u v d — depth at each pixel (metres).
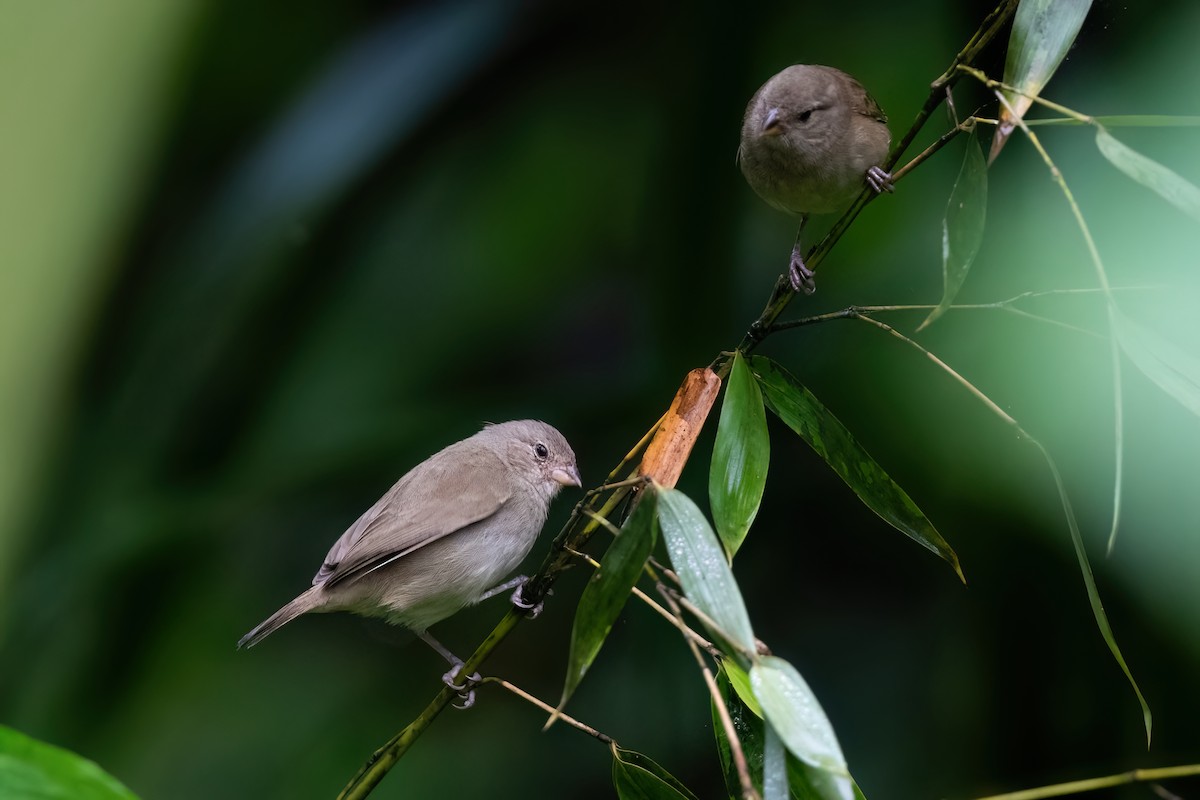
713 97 10.01
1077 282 7.03
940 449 8.59
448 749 11.28
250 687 11.45
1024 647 8.77
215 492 11.03
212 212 11.27
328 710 11.46
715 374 5.80
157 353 11.09
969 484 8.49
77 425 10.54
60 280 7.87
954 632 9.57
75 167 7.82
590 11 11.48
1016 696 8.93
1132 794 8.41
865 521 10.62
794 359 9.79
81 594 10.71
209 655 11.44
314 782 11.12
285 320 11.45
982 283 7.96
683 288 10.05
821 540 10.72
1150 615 7.38
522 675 11.55
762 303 10.50
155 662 11.20
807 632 10.51
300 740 11.30
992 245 7.86
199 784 11.02
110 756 10.88
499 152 12.04
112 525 10.77
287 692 11.51
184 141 11.14
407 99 11.31
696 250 10.02
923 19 10.12
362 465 11.15
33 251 7.75
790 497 10.76
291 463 11.14
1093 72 7.40
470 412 11.23
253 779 11.08
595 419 10.89
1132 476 6.80
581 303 12.16
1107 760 8.63
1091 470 6.90
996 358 7.57
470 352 11.94
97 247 8.56
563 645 11.59
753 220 10.92
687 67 10.12
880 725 10.02
